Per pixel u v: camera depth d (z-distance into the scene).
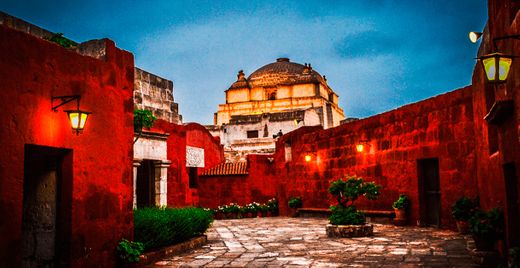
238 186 24.28
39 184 7.05
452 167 12.73
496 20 6.90
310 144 20.30
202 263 8.45
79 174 6.94
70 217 6.74
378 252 9.16
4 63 5.75
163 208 11.23
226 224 17.53
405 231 12.80
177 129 16.59
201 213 11.46
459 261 7.88
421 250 9.20
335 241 11.17
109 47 7.85
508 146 6.59
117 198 7.81
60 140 6.57
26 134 5.99
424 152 13.84
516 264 5.62
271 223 17.58
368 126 16.61
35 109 6.16
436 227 13.51
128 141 8.22
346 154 17.83
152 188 14.54
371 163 16.39
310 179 20.22
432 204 13.83
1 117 5.66
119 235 7.81
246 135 43.97
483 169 10.28
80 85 7.07
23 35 6.06
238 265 8.20
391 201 15.30
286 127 42.62
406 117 14.70
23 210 7.10
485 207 10.16
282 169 22.73
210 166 24.95
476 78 10.76
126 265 7.69
